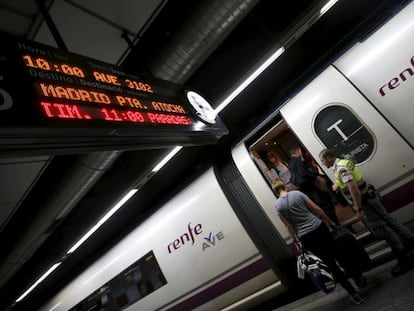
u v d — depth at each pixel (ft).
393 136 11.19
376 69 11.62
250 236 15.07
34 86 5.76
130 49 10.91
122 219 26.30
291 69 17.08
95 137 6.16
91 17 9.02
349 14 15.16
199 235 16.74
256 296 15.34
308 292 14.79
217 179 16.30
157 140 7.82
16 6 7.86
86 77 7.11
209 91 16.75
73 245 21.40
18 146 5.13
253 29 14.88
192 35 9.65
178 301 17.97
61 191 14.66
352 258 10.84
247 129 16.66
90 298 22.84
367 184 11.71
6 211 16.12
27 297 33.30
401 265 10.09
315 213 10.78
